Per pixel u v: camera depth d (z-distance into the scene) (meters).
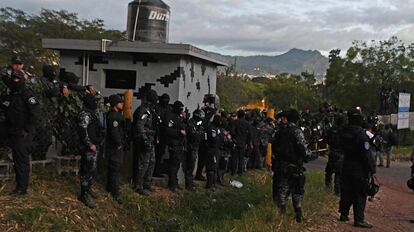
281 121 8.64
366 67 49.72
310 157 8.51
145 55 11.63
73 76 8.94
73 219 7.35
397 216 10.12
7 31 32.91
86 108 8.02
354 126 8.60
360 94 49.50
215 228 7.83
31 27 34.97
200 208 10.19
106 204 8.46
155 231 8.74
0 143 7.49
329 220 8.99
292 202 8.88
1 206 6.75
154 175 10.87
